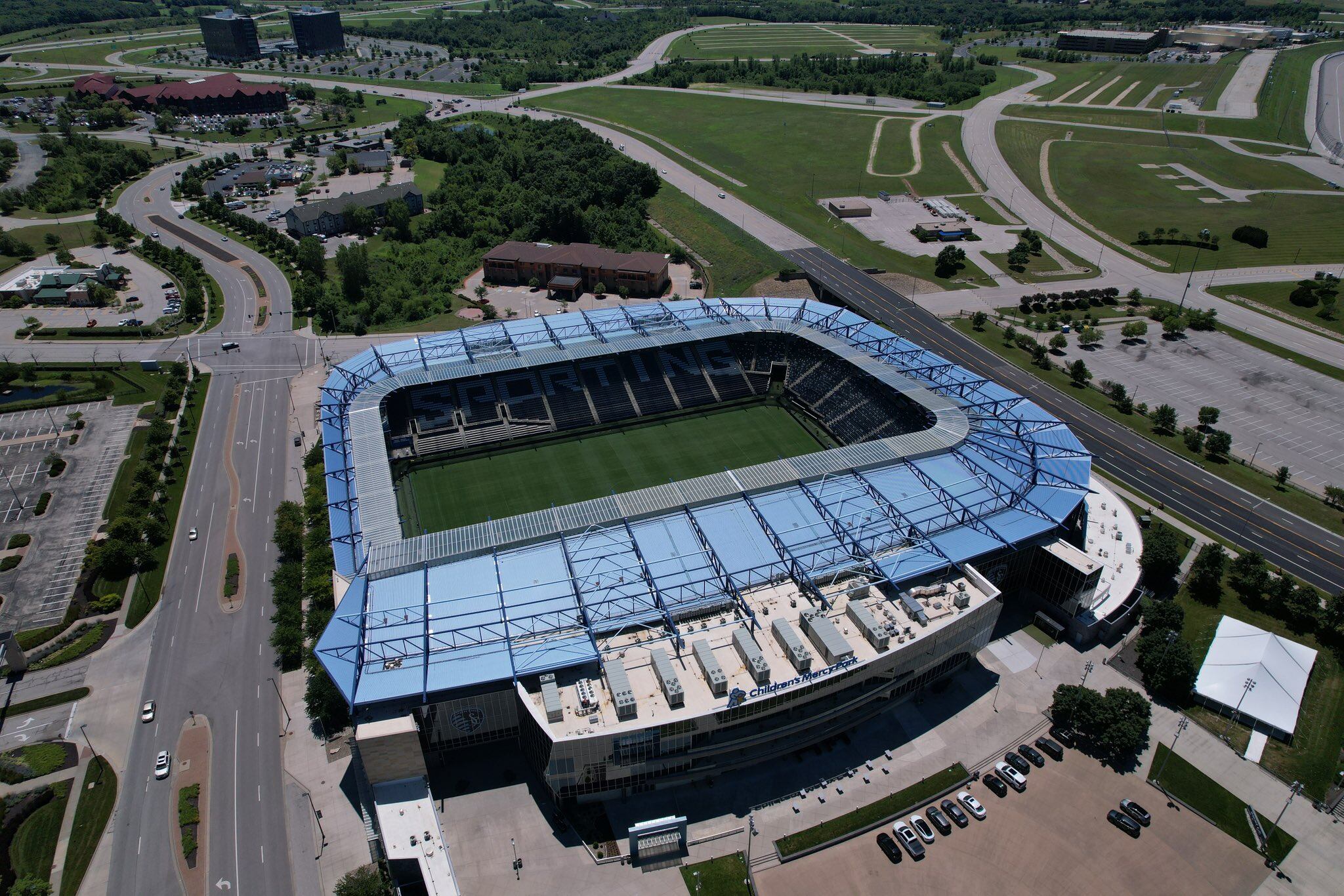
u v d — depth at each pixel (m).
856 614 112.19
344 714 117.50
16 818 104.12
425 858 95.69
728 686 104.75
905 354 181.50
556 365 193.38
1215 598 140.12
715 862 99.25
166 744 114.88
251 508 164.25
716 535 129.00
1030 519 131.00
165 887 97.31
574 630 112.44
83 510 163.00
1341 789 108.62
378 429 158.00
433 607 115.38
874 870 98.88
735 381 198.25
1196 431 188.50
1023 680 124.06
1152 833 102.88
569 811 104.75
